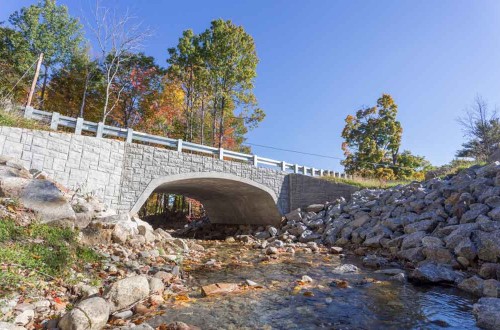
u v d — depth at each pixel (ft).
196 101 102.68
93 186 37.86
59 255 19.19
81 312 12.64
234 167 56.03
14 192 22.86
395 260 31.30
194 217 99.96
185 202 112.16
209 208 83.41
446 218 33.65
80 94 94.43
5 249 17.21
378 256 33.96
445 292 20.52
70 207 24.59
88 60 91.56
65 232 22.24
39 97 88.74
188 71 99.50
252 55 101.30
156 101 96.07
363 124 130.62
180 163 48.47
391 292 20.52
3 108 33.94
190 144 50.52
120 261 23.70
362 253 36.14
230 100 99.71
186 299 18.26
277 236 54.24
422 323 15.24
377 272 26.37
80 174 36.52
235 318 15.53
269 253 37.86
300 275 25.70
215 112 96.68
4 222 19.52
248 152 120.16
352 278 24.43
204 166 51.47
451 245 27.09
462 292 20.48
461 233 27.09
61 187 31.40
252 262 32.01
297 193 63.72
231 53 95.91
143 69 96.94
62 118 37.65
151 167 44.96
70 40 91.35
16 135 31.09
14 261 16.65
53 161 33.94
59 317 13.39
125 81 93.81
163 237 38.70
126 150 42.80
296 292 20.39
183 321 14.87
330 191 66.59
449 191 37.78
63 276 17.70
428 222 33.19
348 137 132.36
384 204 47.29
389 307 17.56
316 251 39.06
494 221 26.53
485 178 35.40
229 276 25.21
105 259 22.89
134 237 30.58
